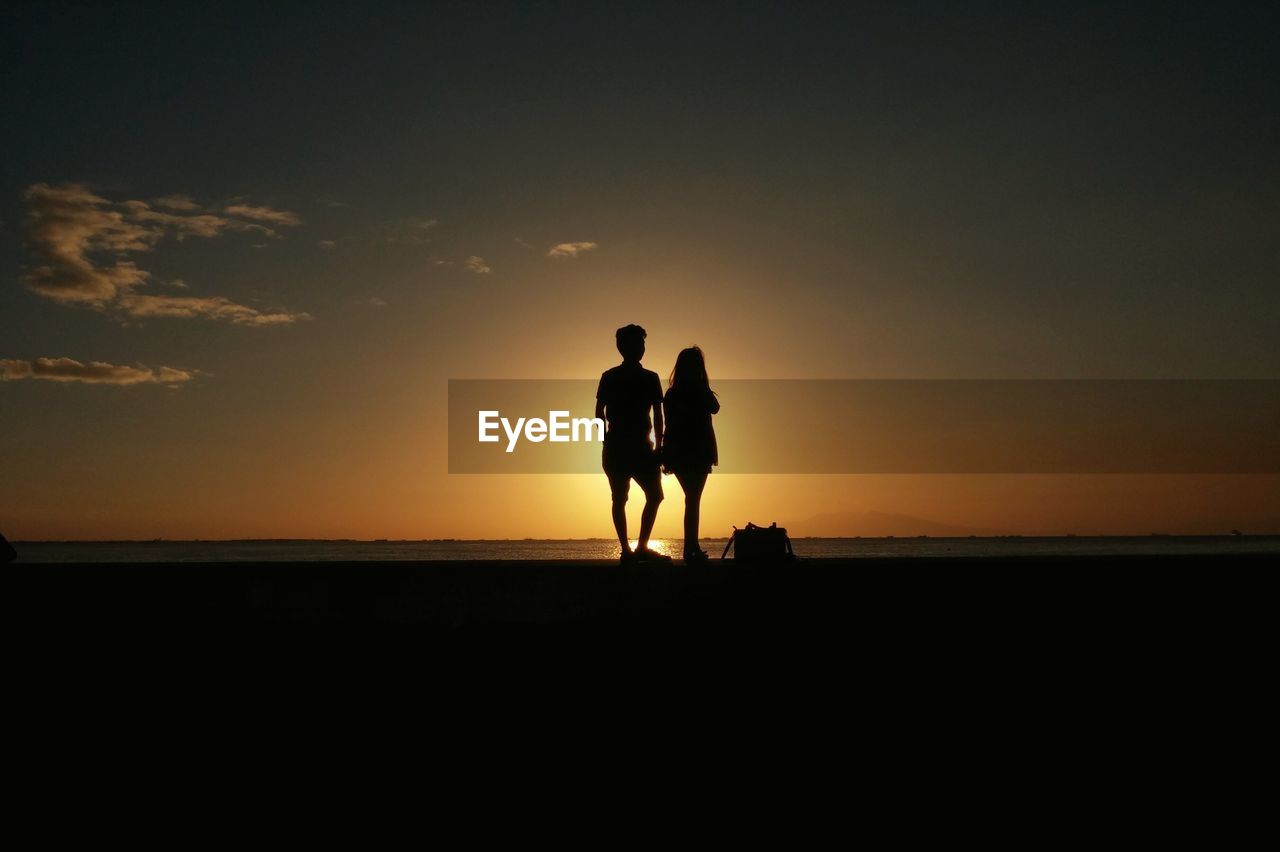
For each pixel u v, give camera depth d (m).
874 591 8.33
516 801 8.14
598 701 8.30
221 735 8.45
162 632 8.59
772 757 8.16
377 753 8.37
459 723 8.38
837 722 8.18
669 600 8.38
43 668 8.50
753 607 8.36
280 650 8.57
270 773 8.32
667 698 8.27
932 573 8.34
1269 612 8.40
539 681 8.37
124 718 8.45
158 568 8.70
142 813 8.21
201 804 8.27
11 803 8.16
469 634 8.49
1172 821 7.79
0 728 8.34
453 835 7.96
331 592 8.59
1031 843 7.61
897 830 7.89
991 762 8.09
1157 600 8.38
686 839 7.89
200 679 8.54
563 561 9.63
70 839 7.89
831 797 7.98
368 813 8.19
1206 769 8.05
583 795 8.15
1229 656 8.31
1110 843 7.66
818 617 8.34
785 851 7.71
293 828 7.98
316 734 8.41
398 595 8.56
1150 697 8.23
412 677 8.48
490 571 8.52
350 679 8.51
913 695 8.22
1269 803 7.92
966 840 7.73
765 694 8.24
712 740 8.20
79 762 8.34
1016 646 8.29
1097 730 8.20
